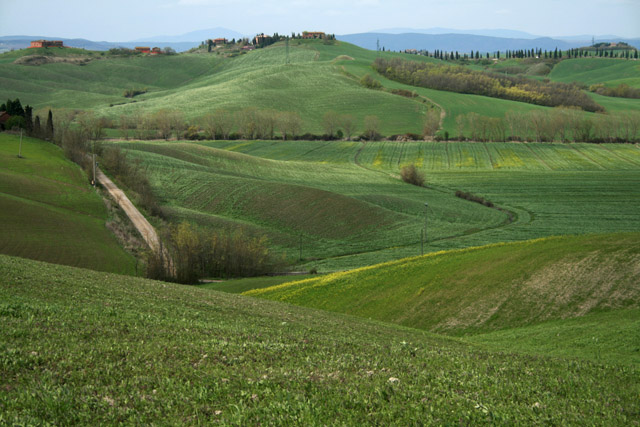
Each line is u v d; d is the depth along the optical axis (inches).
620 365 870.4
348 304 1939.0
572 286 1600.6
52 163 4598.9
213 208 4333.2
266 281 2672.2
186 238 2955.2
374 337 1094.4
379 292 1964.8
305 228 4023.1
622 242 1827.0
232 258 3097.9
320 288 2134.6
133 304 1053.2
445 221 4256.9
